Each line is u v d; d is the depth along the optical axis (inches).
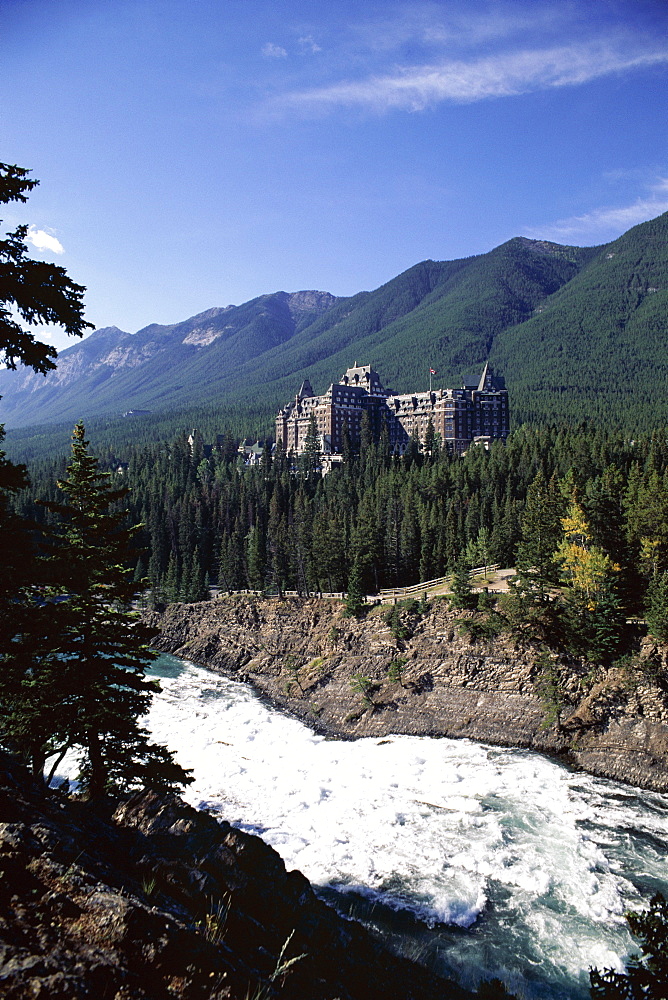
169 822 991.6
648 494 3240.7
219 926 708.0
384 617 3543.3
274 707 3307.1
